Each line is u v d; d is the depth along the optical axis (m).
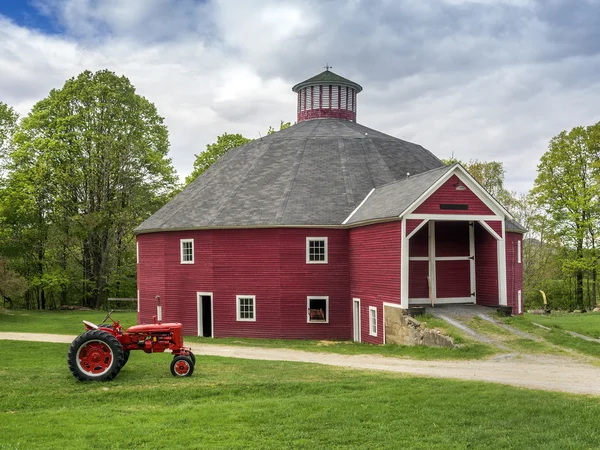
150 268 35.81
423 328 23.62
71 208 50.59
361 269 29.73
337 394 14.33
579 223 48.06
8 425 11.63
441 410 12.41
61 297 61.28
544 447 9.91
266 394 14.51
